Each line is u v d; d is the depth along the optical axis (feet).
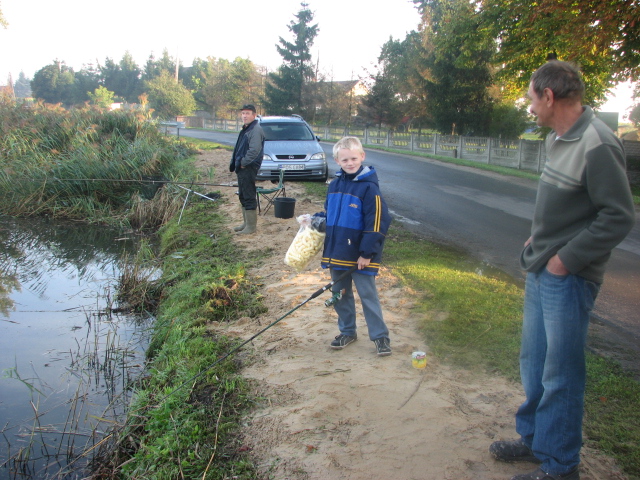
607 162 7.00
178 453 10.02
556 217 7.73
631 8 39.86
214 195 36.70
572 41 44.55
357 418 10.55
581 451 9.47
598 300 18.98
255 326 15.56
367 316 13.05
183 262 23.70
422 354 12.57
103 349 17.65
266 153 40.37
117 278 25.38
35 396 14.64
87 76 311.47
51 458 11.82
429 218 32.91
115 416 13.23
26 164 42.50
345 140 12.10
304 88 159.02
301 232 13.08
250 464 9.40
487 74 91.97
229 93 192.85
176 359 14.25
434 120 102.73
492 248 25.88
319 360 13.14
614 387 11.63
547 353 7.98
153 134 54.39
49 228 36.24
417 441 9.79
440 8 105.29
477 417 10.55
